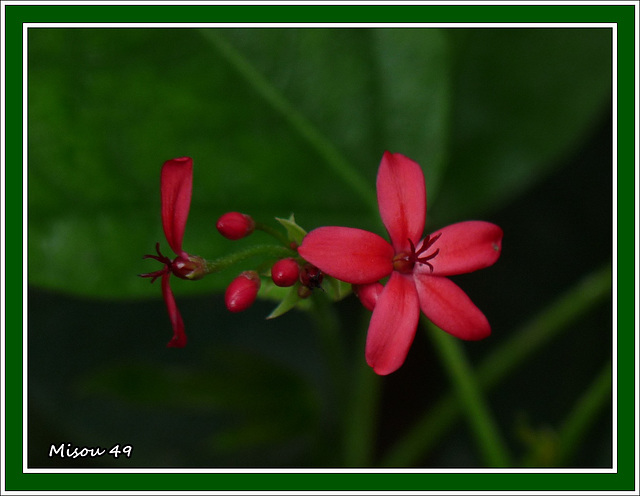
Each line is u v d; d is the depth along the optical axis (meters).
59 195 0.29
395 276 0.27
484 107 0.31
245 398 0.31
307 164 0.30
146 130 0.29
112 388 0.31
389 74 0.30
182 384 0.31
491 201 0.31
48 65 0.29
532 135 0.31
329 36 0.30
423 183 0.28
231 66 0.30
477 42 0.31
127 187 0.29
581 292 0.31
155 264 0.29
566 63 0.31
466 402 0.30
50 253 0.29
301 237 0.28
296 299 0.28
